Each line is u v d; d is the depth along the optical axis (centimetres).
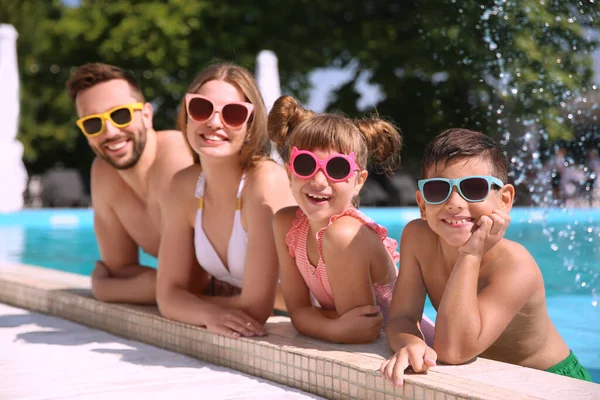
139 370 299
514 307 247
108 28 2069
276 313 442
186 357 325
